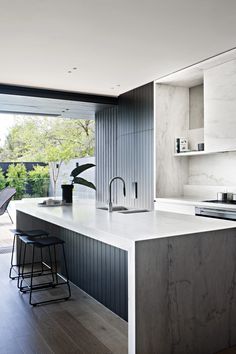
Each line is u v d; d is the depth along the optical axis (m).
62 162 11.27
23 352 2.38
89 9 2.94
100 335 2.64
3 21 3.15
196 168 5.45
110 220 2.74
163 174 5.38
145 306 2.04
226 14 3.06
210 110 4.54
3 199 7.49
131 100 5.92
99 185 7.17
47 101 5.98
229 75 4.26
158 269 2.09
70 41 3.64
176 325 2.16
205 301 2.30
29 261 4.87
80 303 3.32
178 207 4.78
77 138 15.02
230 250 2.43
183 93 5.58
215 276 2.35
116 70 4.71
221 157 5.01
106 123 6.86
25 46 3.76
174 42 3.71
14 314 3.05
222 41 3.70
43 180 10.69
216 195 5.05
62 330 2.73
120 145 6.31
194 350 2.25
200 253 2.27
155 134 5.31
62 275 4.28
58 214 3.15
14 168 10.88
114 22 3.20
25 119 15.12
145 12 3.00
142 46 3.82
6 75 4.87
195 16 3.09
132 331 2.02
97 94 6.16
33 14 3.02
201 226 2.43
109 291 3.15
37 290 3.70
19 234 3.85
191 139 5.53
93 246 3.43
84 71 4.72
